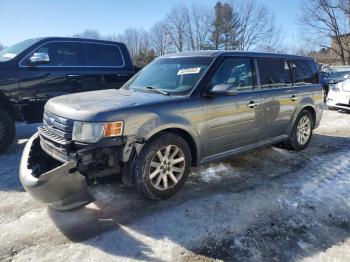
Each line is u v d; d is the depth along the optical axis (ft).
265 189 13.58
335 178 14.89
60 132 11.10
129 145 11.03
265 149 19.20
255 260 9.07
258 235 10.23
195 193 13.14
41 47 19.89
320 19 148.36
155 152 11.74
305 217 11.34
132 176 11.59
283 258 9.16
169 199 12.56
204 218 11.19
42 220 10.97
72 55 21.06
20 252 9.27
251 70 15.53
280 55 17.70
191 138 12.89
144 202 12.27
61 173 9.98
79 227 10.57
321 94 20.21
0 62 18.53
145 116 11.34
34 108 19.83
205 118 13.08
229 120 14.05
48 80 19.97
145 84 14.82
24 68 19.17
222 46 167.94
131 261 8.96
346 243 9.89
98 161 10.80
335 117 30.22
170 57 15.97
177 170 12.62
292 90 17.63
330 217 11.37
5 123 18.49
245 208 11.91
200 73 13.66
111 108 10.92
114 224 10.77
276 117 16.63
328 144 20.77
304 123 19.16
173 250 9.46
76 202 10.46
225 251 9.45
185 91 13.12
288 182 14.35
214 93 13.07
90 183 12.14
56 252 9.29
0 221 10.88
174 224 10.79
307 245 9.77
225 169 15.85
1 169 15.83
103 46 22.49
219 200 12.52
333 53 154.30
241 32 166.91
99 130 10.46
